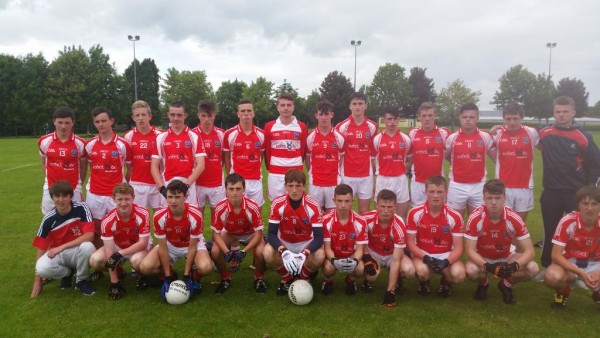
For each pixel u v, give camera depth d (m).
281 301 4.48
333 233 4.70
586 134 5.26
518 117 5.50
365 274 4.55
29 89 47.62
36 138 42.66
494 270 4.15
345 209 4.57
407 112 71.25
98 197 5.60
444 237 4.66
